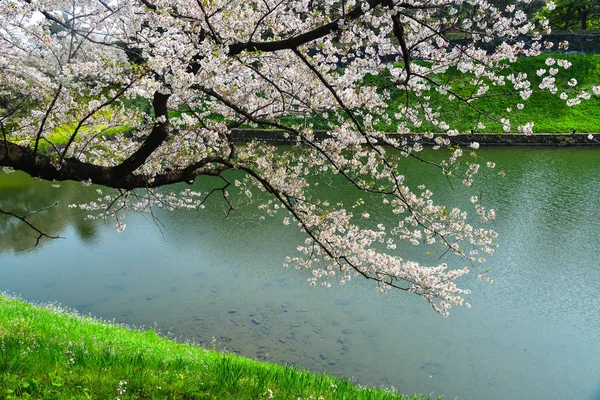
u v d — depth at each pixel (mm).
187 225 18906
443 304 6781
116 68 5027
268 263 14961
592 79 37938
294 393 4992
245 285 13352
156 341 8430
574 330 11016
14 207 21203
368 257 6648
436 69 5812
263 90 7148
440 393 8773
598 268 14086
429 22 5648
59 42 5133
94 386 4344
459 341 10531
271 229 18266
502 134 33625
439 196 21188
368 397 5516
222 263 15039
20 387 3961
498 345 10391
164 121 5355
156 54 4934
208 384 4852
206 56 5016
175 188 23703
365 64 6367
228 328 10859
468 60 5578
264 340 10344
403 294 12734
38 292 12898
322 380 6012
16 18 4746
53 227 18906
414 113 6285
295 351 9945
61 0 4938
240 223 18953
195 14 5461
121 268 14758
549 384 9117
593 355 10078
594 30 41719
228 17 5203
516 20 5227
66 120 6547
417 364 9633
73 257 15812
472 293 12836
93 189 24125
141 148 5445
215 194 22969
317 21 5988
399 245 15734
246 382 5090
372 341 10430
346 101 6141
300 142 6891
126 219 19891
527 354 10094
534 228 17281
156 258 15609
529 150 32469
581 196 21062
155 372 4977
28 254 16109
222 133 6719
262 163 6980
